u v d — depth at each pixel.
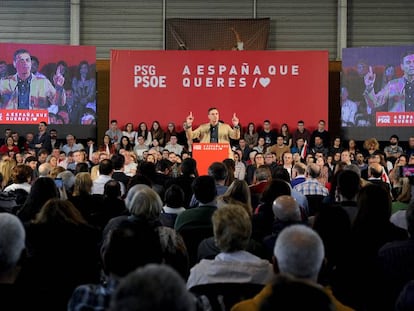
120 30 18.22
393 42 17.98
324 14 18.09
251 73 16.36
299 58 16.31
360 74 15.99
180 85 16.42
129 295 1.57
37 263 3.67
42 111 16.25
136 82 16.41
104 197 5.54
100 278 3.94
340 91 17.05
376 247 3.89
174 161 12.59
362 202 4.02
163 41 18.19
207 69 16.41
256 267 3.32
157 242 2.81
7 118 16.14
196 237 4.56
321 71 16.28
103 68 17.89
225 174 6.54
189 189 6.98
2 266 2.87
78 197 5.55
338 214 3.71
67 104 16.33
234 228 3.41
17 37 18.11
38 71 16.25
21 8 18.11
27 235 3.75
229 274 3.30
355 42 18.02
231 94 16.38
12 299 2.80
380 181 7.35
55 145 15.81
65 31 18.11
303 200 6.10
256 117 16.33
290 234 2.68
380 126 15.91
